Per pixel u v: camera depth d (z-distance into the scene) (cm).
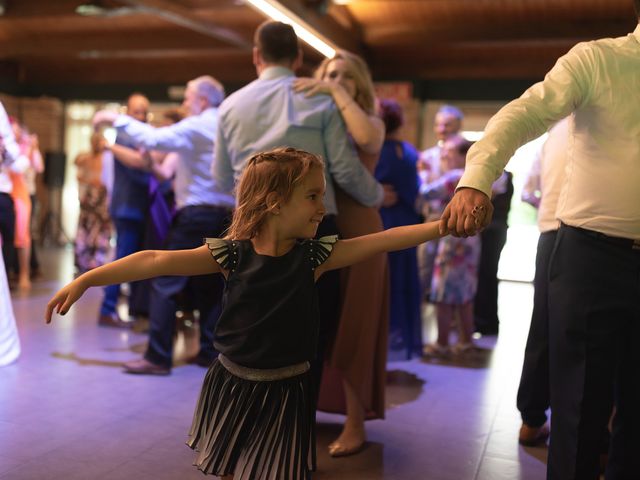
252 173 183
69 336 497
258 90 294
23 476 254
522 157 1105
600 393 201
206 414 186
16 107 1312
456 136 511
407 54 1045
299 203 181
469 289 489
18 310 584
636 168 190
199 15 752
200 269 179
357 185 289
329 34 770
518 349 534
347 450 291
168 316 408
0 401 340
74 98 1316
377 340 309
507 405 376
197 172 407
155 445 292
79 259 750
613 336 198
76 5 871
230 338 181
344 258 185
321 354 293
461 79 1046
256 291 178
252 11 782
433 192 494
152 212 496
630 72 190
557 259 205
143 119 516
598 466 207
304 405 184
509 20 840
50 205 1286
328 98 289
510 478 273
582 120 198
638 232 194
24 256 723
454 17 854
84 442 291
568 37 816
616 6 782
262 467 176
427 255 547
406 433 323
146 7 693
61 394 357
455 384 417
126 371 408
